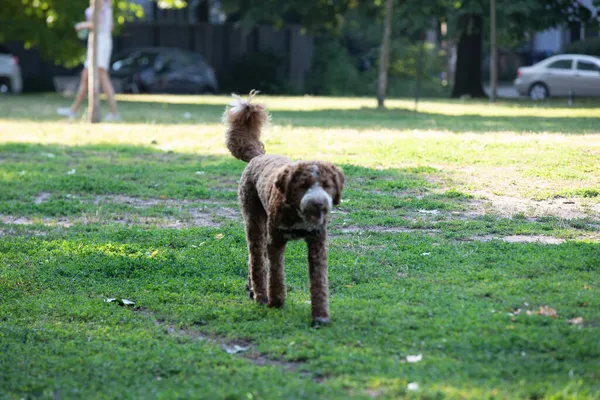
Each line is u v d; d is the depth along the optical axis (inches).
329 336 248.4
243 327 261.9
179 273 326.6
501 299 275.9
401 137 661.3
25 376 229.9
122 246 360.8
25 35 1328.7
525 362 221.6
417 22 1221.7
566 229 371.9
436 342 238.5
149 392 215.3
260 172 273.7
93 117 848.3
